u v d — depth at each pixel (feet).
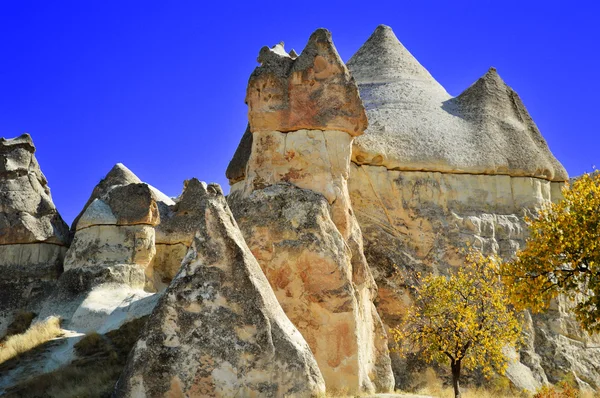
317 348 54.80
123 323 63.21
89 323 65.26
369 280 62.64
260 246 57.16
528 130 84.02
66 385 52.60
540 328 73.05
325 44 62.90
